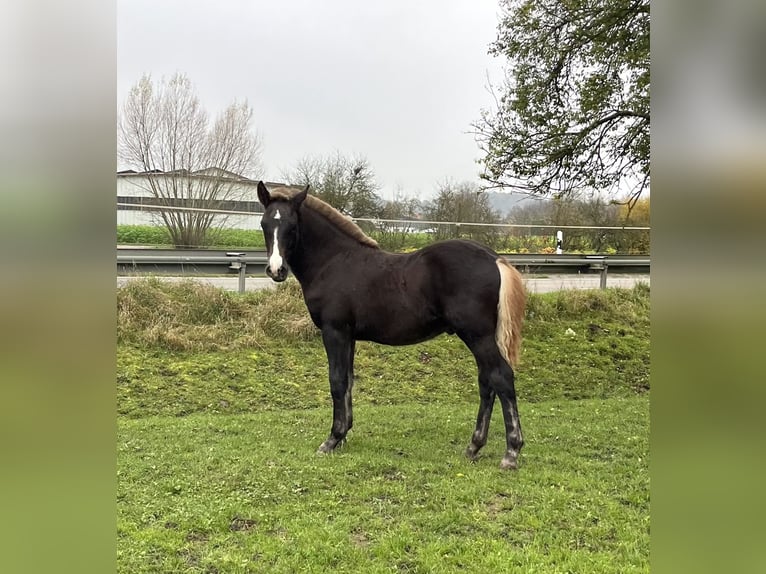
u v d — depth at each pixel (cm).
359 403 782
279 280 487
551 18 822
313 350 916
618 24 766
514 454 470
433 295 481
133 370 780
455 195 1830
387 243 1435
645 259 1480
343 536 340
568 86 851
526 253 1466
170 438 557
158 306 913
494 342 467
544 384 883
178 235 1380
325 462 479
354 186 1802
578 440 570
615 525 359
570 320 1116
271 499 398
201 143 1600
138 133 1528
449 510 380
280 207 495
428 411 712
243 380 805
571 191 912
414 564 314
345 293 510
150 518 361
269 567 307
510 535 348
